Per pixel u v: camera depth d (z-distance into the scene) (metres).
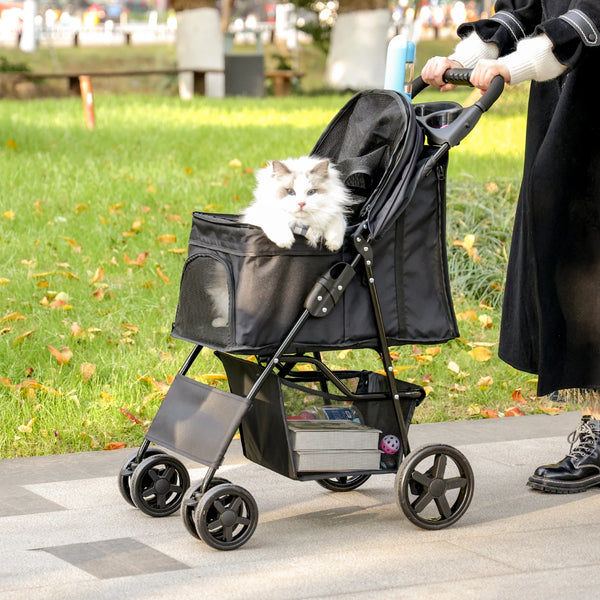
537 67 5.55
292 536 5.41
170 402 5.57
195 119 24.27
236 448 7.06
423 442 7.19
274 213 5.11
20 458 6.73
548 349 5.95
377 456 5.47
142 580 4.77
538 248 5.92
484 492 6.21
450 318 5.68
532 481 6.23
